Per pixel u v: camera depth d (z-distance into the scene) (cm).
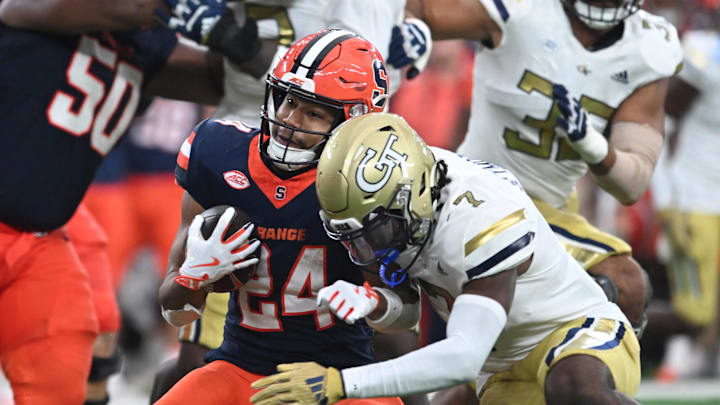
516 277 1079
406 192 1014
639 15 1515
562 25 1468
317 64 1070
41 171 1377
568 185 1547
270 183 1103
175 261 1139
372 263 1047
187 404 1113
